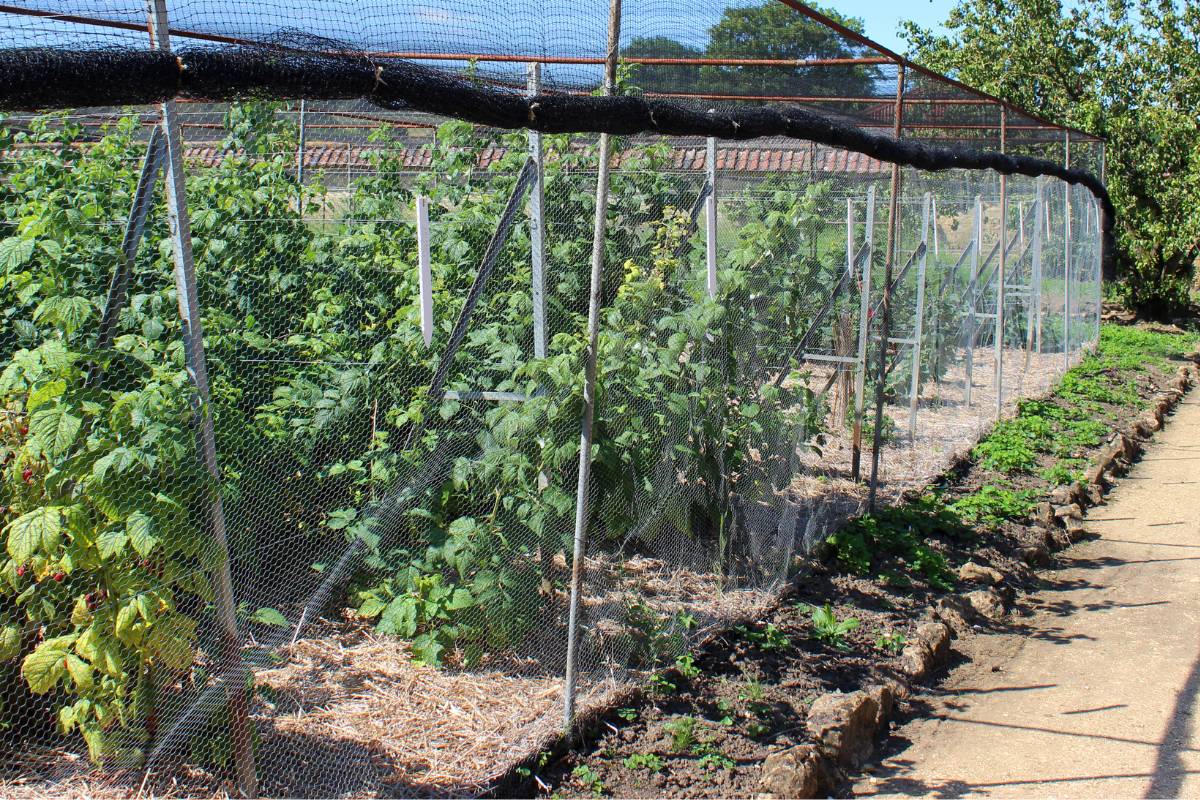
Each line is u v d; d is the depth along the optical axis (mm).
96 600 3324
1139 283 18297
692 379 5473
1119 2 17500
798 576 6266
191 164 5250
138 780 3383
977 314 10922
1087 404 11875
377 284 4707
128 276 3359
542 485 4551
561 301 4953
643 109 3994
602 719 4410
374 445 4328
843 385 8125
